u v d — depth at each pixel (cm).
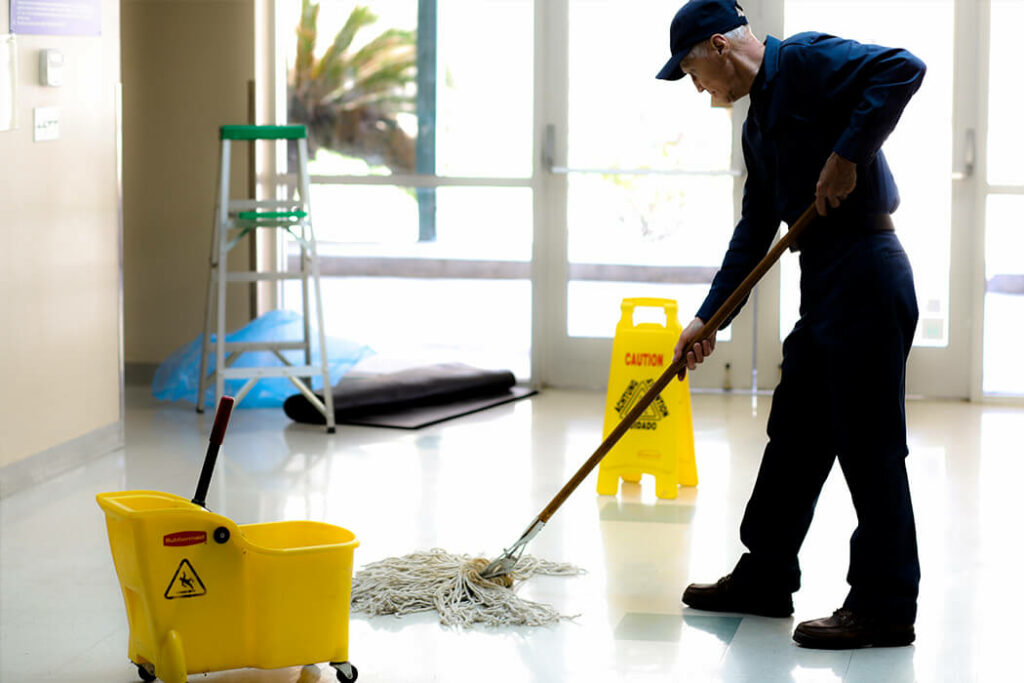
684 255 637
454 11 633
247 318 652
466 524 403
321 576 269
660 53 625
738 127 625
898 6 609
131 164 646
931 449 515
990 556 372
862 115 277
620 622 318
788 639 306
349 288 669
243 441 523
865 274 295
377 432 542
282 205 550
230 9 633
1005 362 621
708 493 447
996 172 611
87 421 488
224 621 267
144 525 257
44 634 309
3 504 425
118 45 507
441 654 296
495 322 655
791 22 616
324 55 643
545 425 559
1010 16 602
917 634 310
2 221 427
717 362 641
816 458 318
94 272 491
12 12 429
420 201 650
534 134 634
